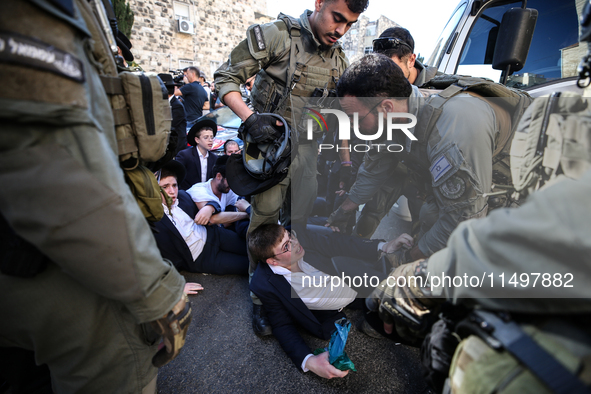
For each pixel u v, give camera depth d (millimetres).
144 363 848
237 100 1389
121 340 777
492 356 474
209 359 1397
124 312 766
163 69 13648
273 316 1424
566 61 1829
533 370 411
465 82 857
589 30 494
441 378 670
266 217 1582
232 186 1410
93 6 852
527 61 1962
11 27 469
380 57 862
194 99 4477
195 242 1974
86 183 548
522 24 1250
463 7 2346
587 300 416
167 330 752
